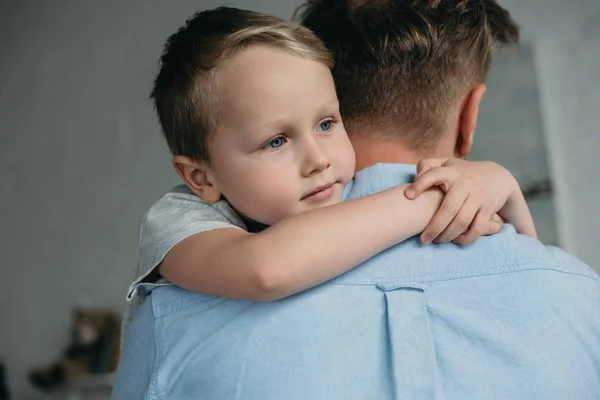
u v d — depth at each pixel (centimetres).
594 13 304
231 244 68
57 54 353
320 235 65
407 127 83
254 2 331
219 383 66
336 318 66
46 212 345
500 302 69
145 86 342
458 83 84
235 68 75
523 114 294
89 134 345
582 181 295
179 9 343
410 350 66
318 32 87
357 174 78
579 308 71
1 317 343
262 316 67
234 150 77
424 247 70
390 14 84
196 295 70
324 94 76
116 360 318
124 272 334
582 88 301
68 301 337
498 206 74
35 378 321
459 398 66
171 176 336
